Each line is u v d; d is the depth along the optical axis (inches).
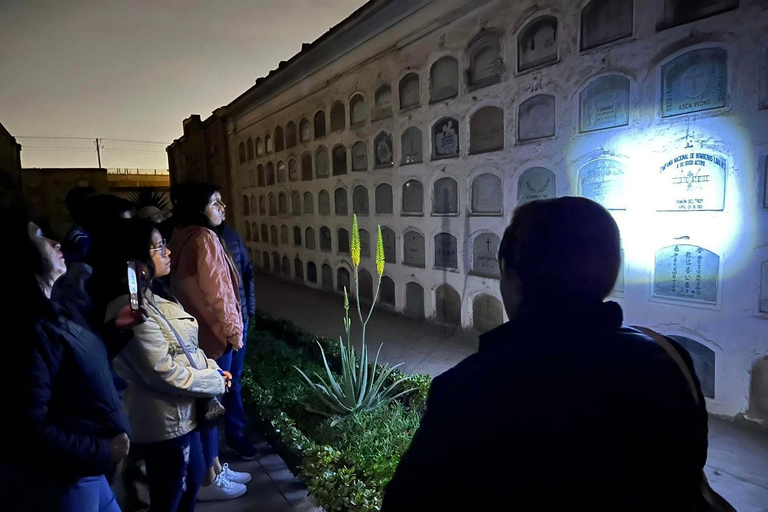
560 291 22.5
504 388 20.6
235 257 84.0
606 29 92.0
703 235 80.0
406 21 143.9
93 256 44.1
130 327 42.7
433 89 137.0
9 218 31.9
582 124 97.8
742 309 76.6
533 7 105.8
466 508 20.4
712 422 80.0
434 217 140.4
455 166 131.2
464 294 132.1
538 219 23.8
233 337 67.1
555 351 21.0
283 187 238.1
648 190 87.1
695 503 22.8
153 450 48.4
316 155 203.5
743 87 72.9
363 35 161.9
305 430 82.7
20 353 31.4
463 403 21.2
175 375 46.1
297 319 166.2
